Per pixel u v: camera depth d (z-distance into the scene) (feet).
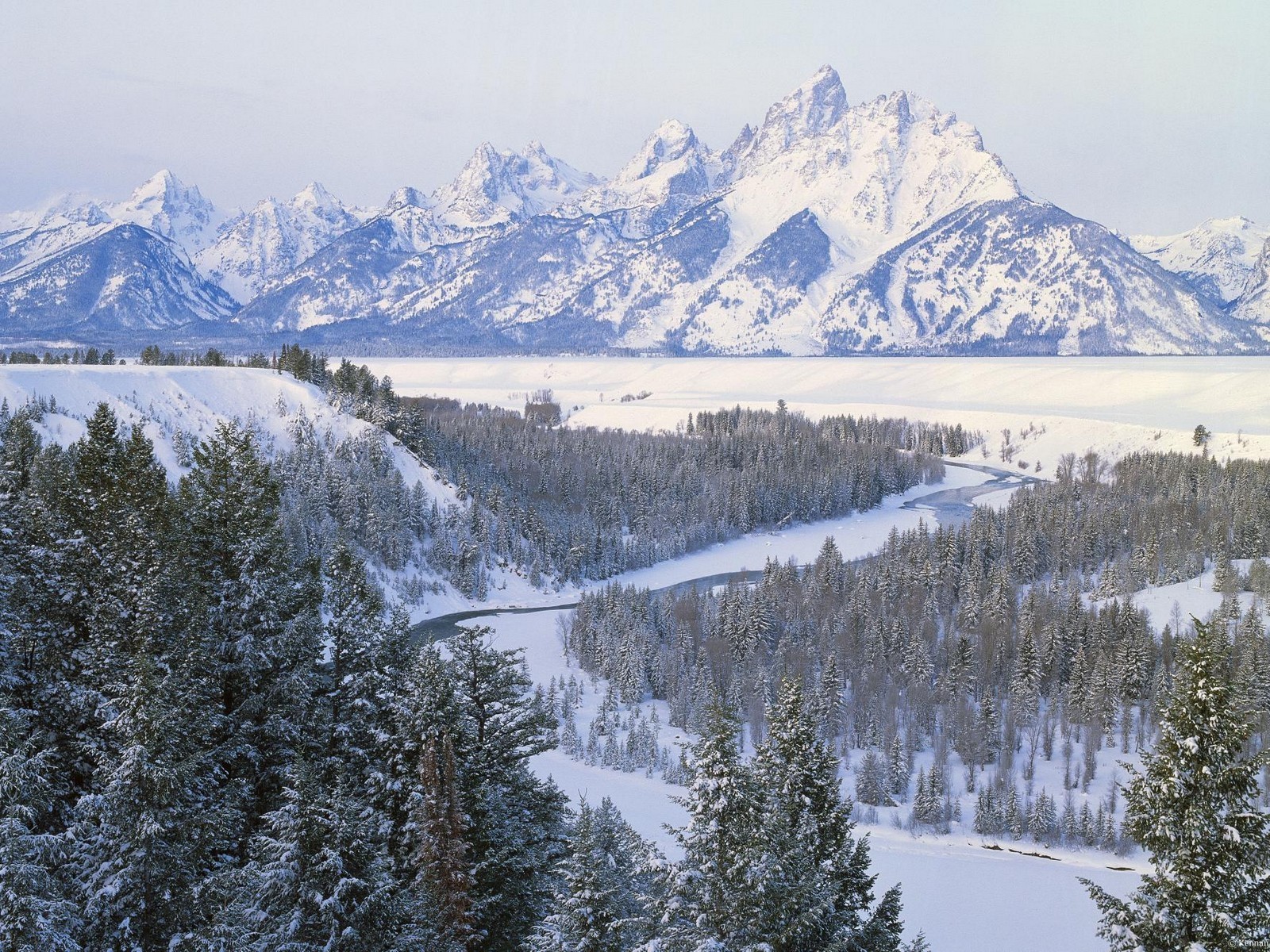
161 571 136.77
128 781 108.78
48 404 617.21
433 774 118.62
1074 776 441.27
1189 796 95.45
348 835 103.04
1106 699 481.05
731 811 98.43
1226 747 93.35
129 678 124.98
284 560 149.07
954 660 521.24
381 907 103.24
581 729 455.63
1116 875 321.73
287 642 139.95
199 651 131.23
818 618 593.83
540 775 366.43
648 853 103.71
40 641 141.08
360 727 138.92
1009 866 320.09
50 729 134.41
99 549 144.15
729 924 94.99
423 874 116.16
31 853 102.89
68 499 147.95
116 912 108.06
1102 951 251.60
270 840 104.01
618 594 598.34
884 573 651.66
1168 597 622.13
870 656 531.50
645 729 412.77
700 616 588.09
